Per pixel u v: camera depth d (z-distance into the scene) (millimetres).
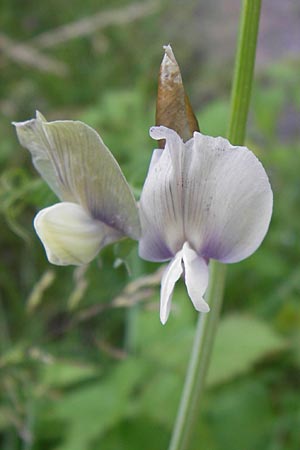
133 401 323
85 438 299
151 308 293
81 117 429
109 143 406
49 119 444
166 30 601
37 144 207
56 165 207
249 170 190
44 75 494
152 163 198
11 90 473
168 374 312
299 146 436
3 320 347
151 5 466
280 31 699
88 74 522
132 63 546
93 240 207
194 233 198
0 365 297
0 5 530
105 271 361
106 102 425
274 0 720
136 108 423
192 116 198
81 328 366
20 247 393
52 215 205
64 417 307
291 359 329
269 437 309
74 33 432
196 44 622
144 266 357
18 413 300
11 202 250
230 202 193
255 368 327
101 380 344
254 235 193
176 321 325
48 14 542
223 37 631
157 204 199
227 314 376
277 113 442
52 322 368
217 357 310
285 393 323
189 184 195
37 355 297
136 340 322
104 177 202
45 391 307
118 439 302
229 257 197
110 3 555
